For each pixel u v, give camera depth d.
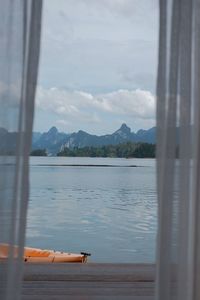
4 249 1.87
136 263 2.79
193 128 1.97
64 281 2.53
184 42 1.95
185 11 1.96
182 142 1.94
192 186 1.96
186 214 1.94
